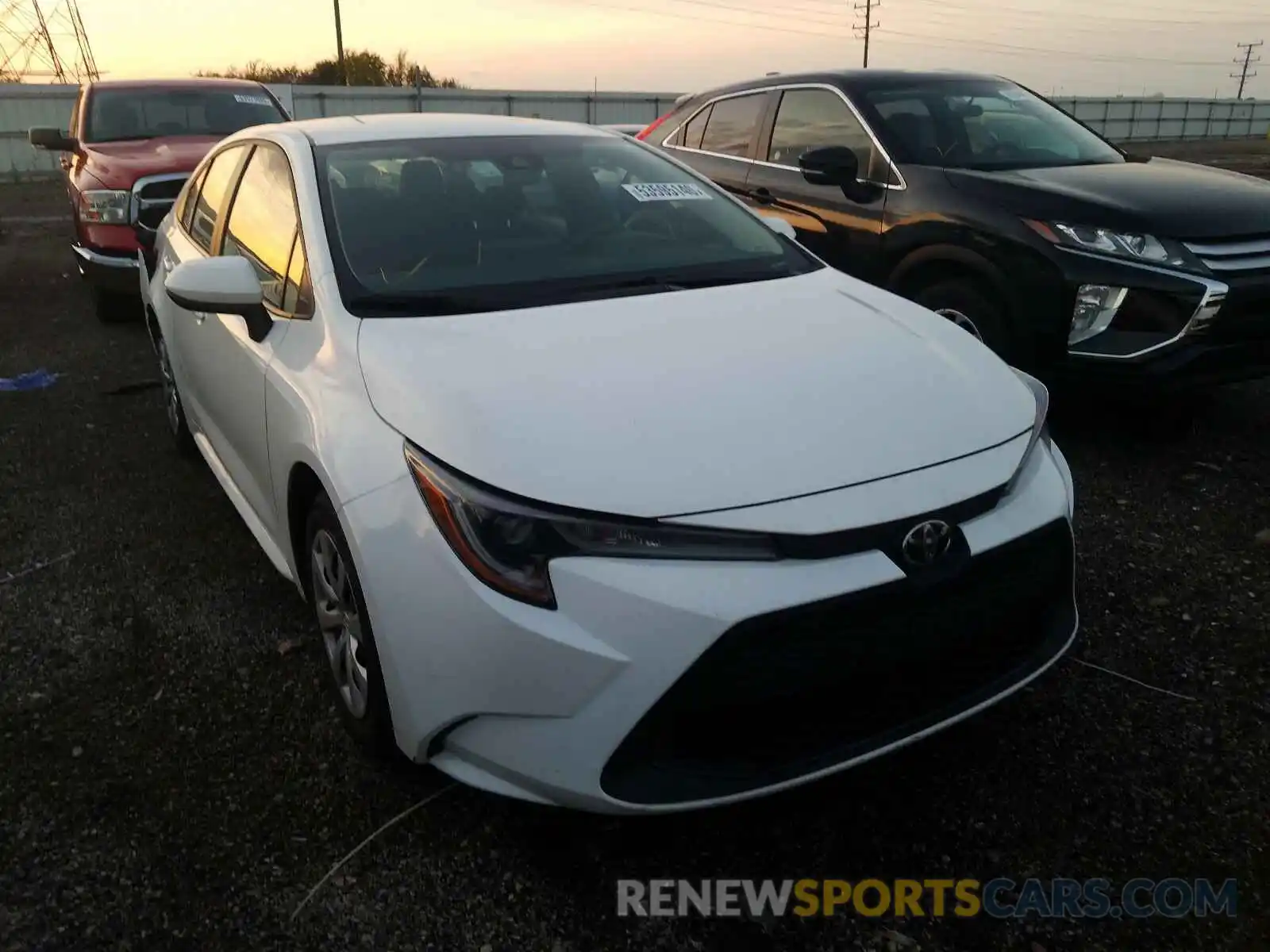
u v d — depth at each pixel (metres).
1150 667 2.96
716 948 2.06
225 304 2.88
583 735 1.98
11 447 5.00
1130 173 4.86
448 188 3.21
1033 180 4.67
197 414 4.03
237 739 2.71
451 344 2.48
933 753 2.62
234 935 2.10
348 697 2.61
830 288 3.07
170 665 3.06
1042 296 4.36
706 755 2.03
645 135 7.13
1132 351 4.18
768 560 1.99
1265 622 3.17
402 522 2.13
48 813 2.44
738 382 2.34
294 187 3.14
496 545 2.01
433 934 2.10
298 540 2.80
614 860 2.29
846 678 2.05
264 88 9.29
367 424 2.31
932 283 4.95
